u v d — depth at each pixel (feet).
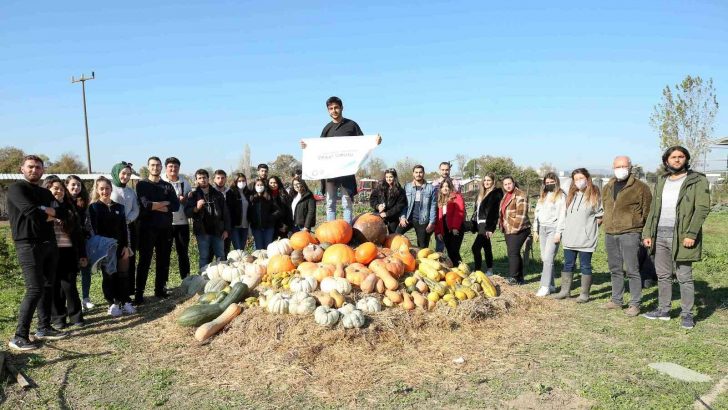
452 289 21.99
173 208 25.98
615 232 23.26
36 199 18.83
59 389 15.35
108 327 21.50
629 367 16.51
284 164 211.20
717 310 23.56
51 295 20.17
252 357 17.16
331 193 26.91
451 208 31.91
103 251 21.98
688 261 20.70
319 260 22.91
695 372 16.02
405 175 191.83
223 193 31.04
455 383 15.25
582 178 24.88
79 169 175.11
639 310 23.32
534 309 23.26
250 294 21.40
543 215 27.32
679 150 20.77
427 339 18.81
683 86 88.58
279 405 13.94
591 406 13.62
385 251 23.91
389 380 15.44
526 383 15.25
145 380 15.89
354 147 25.76
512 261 29.71
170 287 30.50
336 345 17.49
